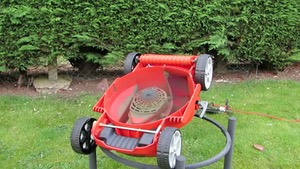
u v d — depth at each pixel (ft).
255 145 5.23
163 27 7.22
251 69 8.74
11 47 6.88
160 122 3.51
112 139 3.49
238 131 5.66
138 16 7.06
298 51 8.09
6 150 5.10
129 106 4.03
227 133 4.17
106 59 7.30
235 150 5.11
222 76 8.34
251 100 6.92
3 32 6.74
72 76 8.01
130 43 7.22
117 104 4.06
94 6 6.87
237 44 7.79
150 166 3.44
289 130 5.72
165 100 3.92
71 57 7.23
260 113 6.33
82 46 7.38
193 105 3.92
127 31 7.16
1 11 6.57
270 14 7.54
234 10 7.41
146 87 4.33
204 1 7.18
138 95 4.01
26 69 7.34
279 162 4.83
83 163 4.80
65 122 6.00
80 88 7.54
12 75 7.85
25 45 6.82
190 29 7.33
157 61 4.66
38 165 4.76
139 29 7.16
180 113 3.66
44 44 6.93
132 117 3.77
